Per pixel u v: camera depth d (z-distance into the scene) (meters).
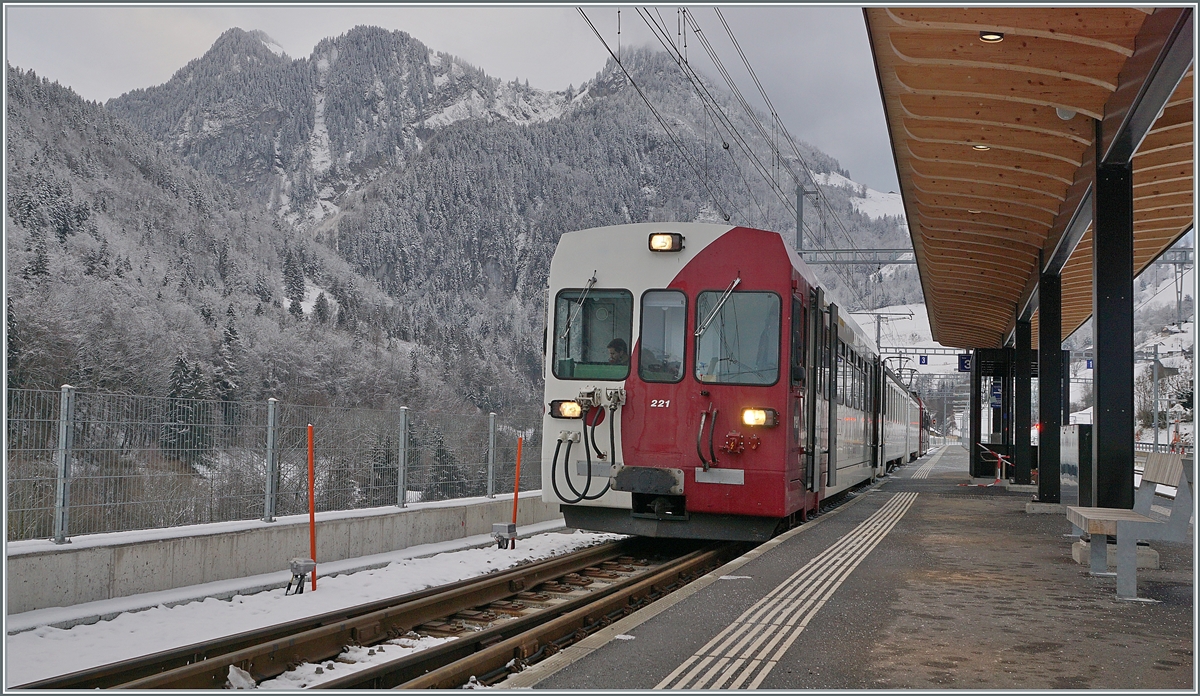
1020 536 12.74
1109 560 9.73
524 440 17.89
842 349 16.47
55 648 6.98
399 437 13.59
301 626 7.45
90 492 8.95
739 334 11.67
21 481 8.26
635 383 11.80
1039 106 11.03
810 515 14.89
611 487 11.69
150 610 8.34
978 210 15.41
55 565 8.08
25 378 31.70
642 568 12.16
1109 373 10.45
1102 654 6.06
